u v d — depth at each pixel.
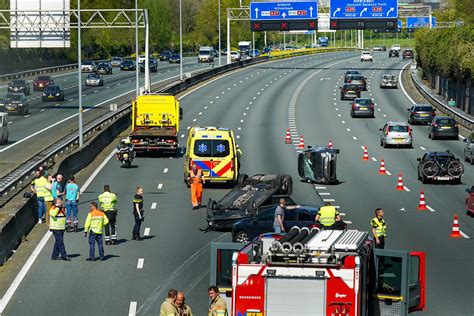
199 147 55.97
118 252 38.12
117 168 65.06
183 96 123.88
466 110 107.38
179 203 50.69
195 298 30.88
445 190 57.34
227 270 23.95
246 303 21.95
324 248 22.22
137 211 40.59
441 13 181.62
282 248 21.92
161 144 70.81
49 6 105.88
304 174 59.59
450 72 115.81
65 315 28.95
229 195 44.38
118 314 29.08
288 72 167.38
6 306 30.03
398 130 78.38
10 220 38.75
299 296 21.80
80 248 38.97
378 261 23.42
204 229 43.06
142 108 74.69
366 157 71.44
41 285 32.75
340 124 95.56
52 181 44.81
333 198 52.97
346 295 21.64
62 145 68.25
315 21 145.88
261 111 106.25
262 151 74.44
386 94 129.62
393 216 47.47
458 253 38.44
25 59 179.88
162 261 36.47
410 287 23.80
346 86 120.12
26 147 75.31
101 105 113.00
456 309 29.88
